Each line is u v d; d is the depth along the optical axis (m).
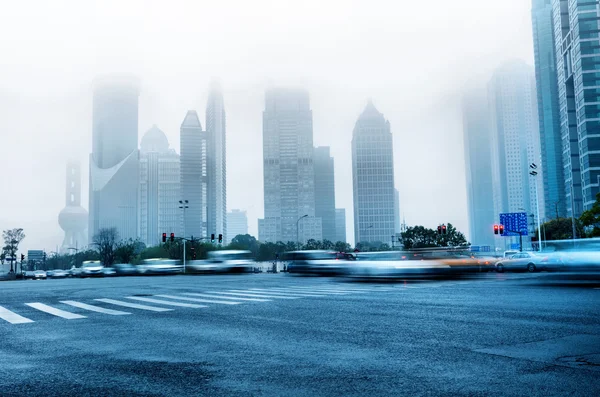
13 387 5.66
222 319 11.26
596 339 7.81
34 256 150.75
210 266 52.97
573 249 20.09
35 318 12.27
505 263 43.94
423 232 87.25
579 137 127.94
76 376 6.14
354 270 27.27
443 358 6.69
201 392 5.32
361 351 7.31
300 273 43.12
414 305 13.26
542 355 6.74
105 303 16.12
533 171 66.31
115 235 169.62
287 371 6.18
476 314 11.05
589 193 119.69
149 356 7.30
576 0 125.00
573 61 130.00
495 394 5.00
